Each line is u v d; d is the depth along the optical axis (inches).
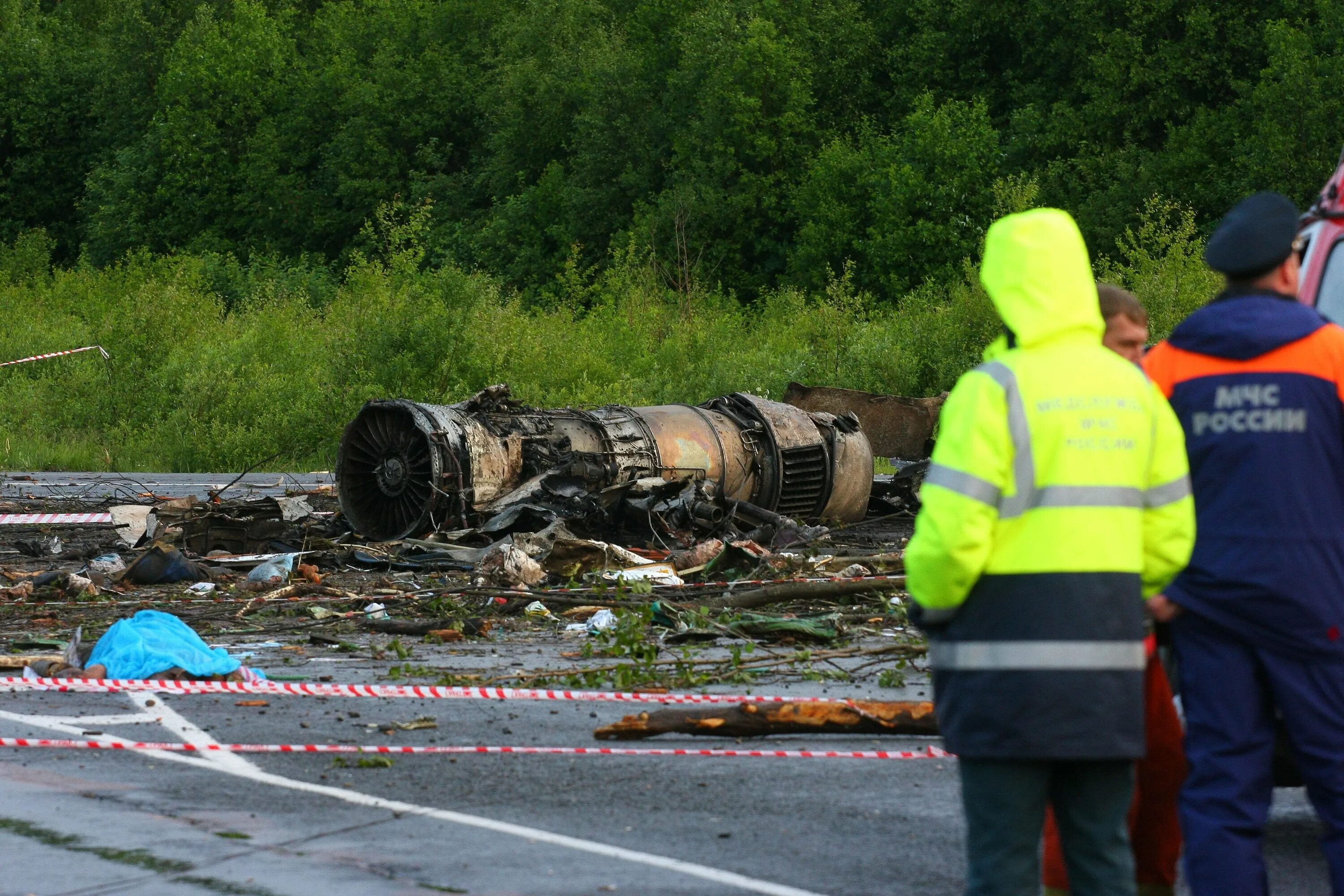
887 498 2039.9
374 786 637.3
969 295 3750.0
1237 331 446.0
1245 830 430.6
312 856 533.3
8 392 3838.6
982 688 380.2
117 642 916.6
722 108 6323.8
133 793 622.5
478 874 511.8
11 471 3213.6
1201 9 5452.8
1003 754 376.8
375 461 1616.6
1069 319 392.5
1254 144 4970.5
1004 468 379.6
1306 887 505.0
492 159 7327.8
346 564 1496.1
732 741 729.6
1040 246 394.6
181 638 929.5
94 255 7677.2
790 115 6299.2
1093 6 5841.5
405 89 7608.3
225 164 7687.0
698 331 4416.8
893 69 6835.6
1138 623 386.3
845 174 5949.8
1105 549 382.0
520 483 1587.1
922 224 5487.2
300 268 6628.9
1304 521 434.9
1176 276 3597.4
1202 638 443.5
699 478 1657.2
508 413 1663.4
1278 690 435.2
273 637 1095.6
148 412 3629.4
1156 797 471.2
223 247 7445.9
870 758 693.9
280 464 3346.5
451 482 1540.4
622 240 6304.1
